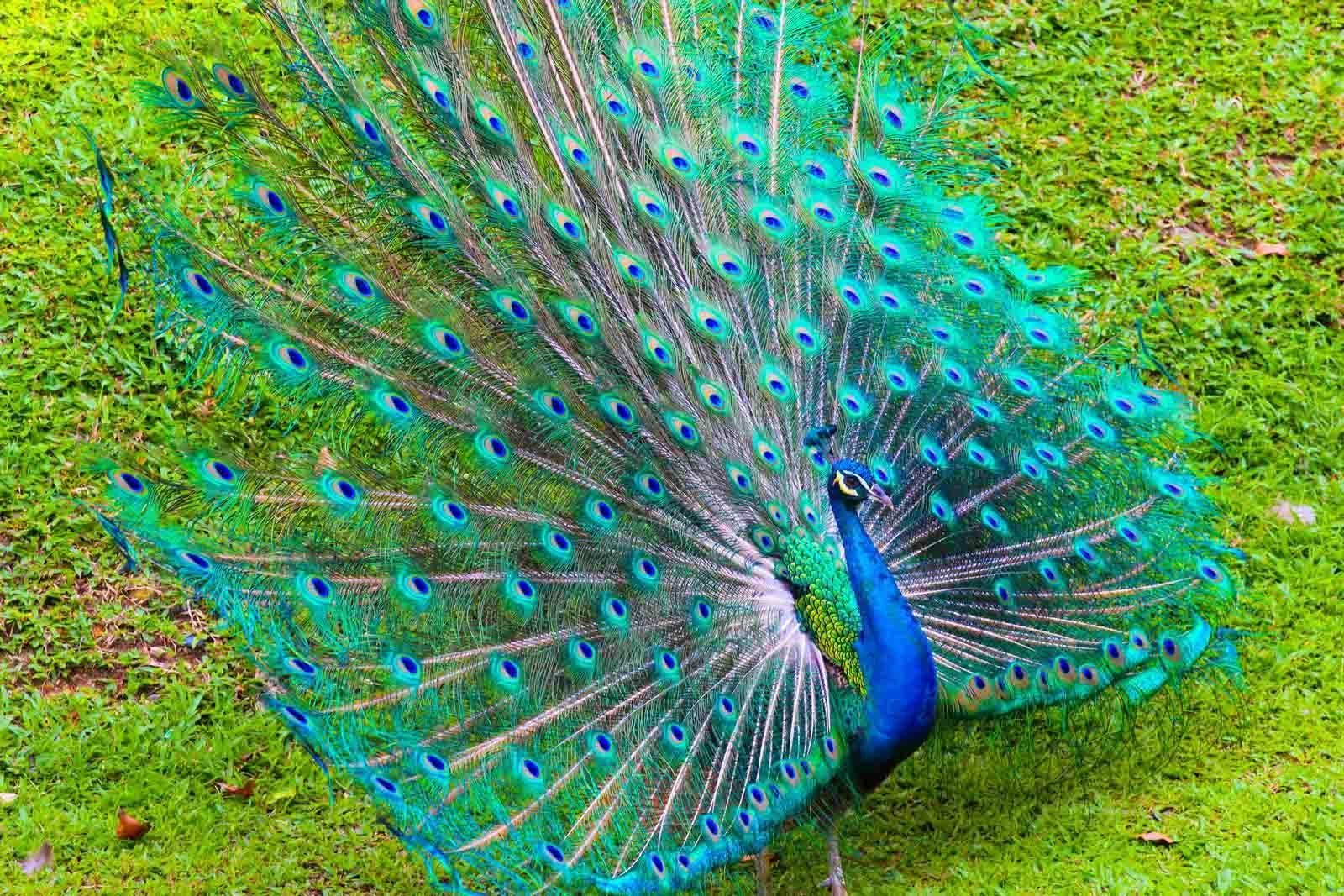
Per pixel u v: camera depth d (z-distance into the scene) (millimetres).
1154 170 12266
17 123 11648
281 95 11172
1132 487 8359
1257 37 13289
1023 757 8664
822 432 7477
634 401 8000
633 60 8844
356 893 8023
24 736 8680
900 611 7445
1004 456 8289
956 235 8852
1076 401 8453
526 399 7934
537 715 7359
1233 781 8641
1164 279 11500
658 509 7887
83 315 10609
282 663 7207
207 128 8211
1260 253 11742
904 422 8391
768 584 7941
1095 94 12750
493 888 7781
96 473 7750
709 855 7164
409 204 8078
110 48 12312
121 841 8188
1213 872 8016
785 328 8438
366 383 7816
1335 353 11164
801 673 7770
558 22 8672
